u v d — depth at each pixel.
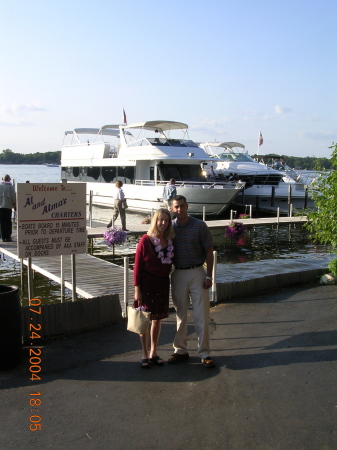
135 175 25.11
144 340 4.80
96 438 3.52
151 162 24.42
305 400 4.08
